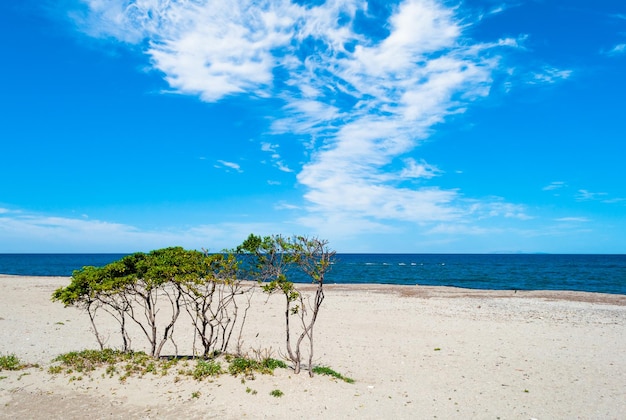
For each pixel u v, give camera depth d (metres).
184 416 8.27
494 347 15.45
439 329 18.89
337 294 33.69
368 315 22.70
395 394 10.20
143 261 12.09
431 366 13.02
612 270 77.25
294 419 8.30
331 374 11.35
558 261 136.50
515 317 22.02
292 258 10.77
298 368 11.02
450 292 35.84
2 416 8.20
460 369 12.67
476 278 58.81
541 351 14.82
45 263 119.44
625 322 20.52
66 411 8.45
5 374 10.52
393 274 67.56
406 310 24.50
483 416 8.95
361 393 10.03
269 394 9.38
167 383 9.84
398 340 16.75
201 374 10.26
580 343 16.00
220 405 8.75
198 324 19.97
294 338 17.14
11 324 18.48
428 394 10.30
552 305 26.95
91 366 10.93
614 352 14.63
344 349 15.30
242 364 10.89
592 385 11.11
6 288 34.56
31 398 9.04
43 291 32.38
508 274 67.12
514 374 12.12
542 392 10.55
